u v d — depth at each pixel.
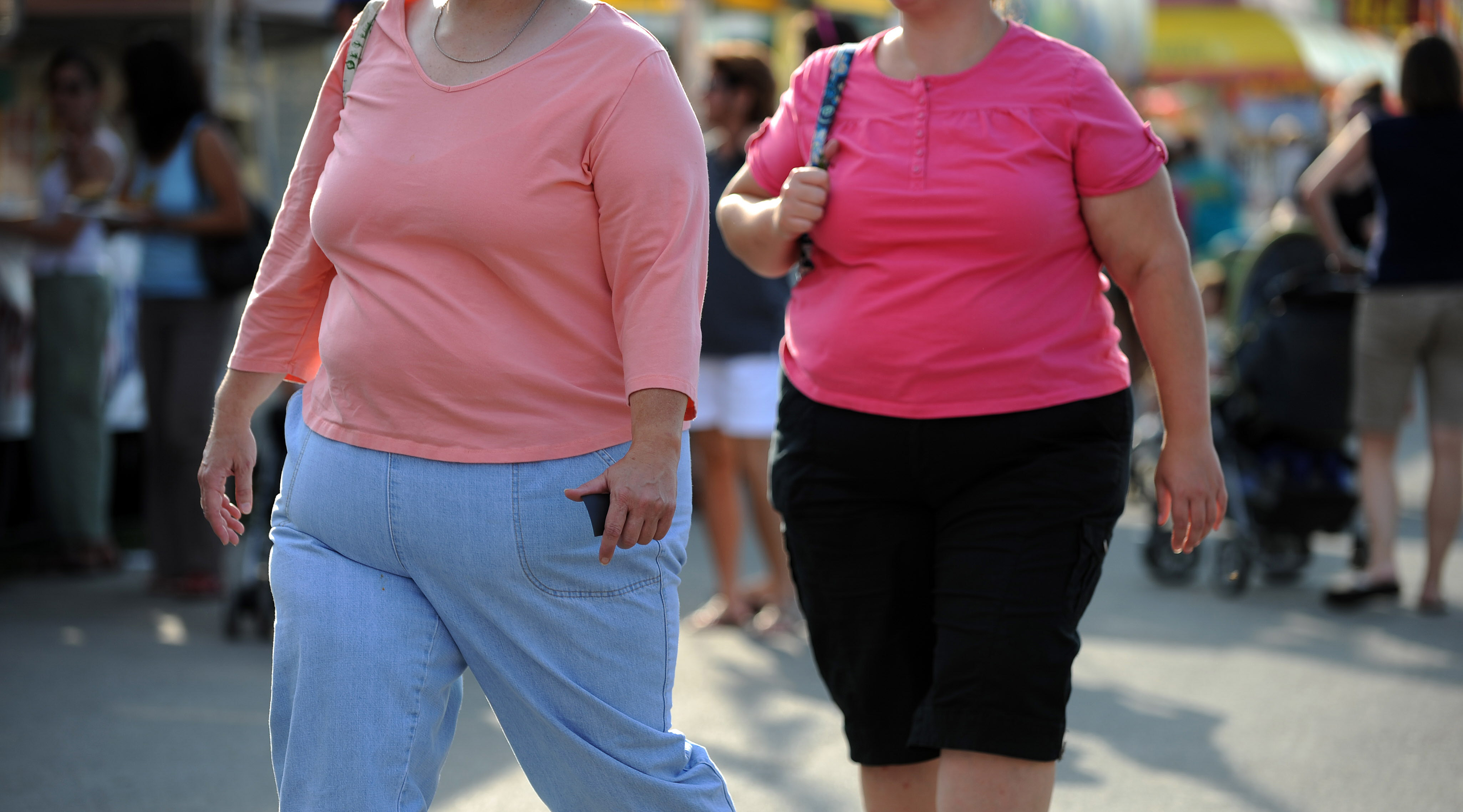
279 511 8.08
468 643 7.68
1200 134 76.12
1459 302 20.69
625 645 7.70
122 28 27.84
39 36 28.11
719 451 20.39
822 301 9.34
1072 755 14.65
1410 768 14.23
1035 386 8.80
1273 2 70.38
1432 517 21.27
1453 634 19.92
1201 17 71.44
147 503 21.80
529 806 13.21
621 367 7.64
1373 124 21.19
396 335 7.45
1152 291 8.86
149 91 20.84
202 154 20.81
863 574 9.34
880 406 9.03
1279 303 22.55
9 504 25.33
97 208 21.33
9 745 14.63
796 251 9.82
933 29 9.00
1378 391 21.42
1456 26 64.75
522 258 7.40
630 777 7.74
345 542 7.67
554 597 7.56
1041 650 8.51
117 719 15.62
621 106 7.39
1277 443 23.17
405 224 7.41
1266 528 23.00
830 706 16.56
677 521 7.87
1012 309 8.78
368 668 7.50
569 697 7.68
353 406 7.64
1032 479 8.80
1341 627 20.36
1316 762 14.41
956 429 8.88
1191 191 48.09
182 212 20.73
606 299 7.60
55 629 19.59
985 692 8.52
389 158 7.45
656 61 7.50
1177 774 14.06
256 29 28.23
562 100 7.36
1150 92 73.00
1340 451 23.17
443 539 7.47
